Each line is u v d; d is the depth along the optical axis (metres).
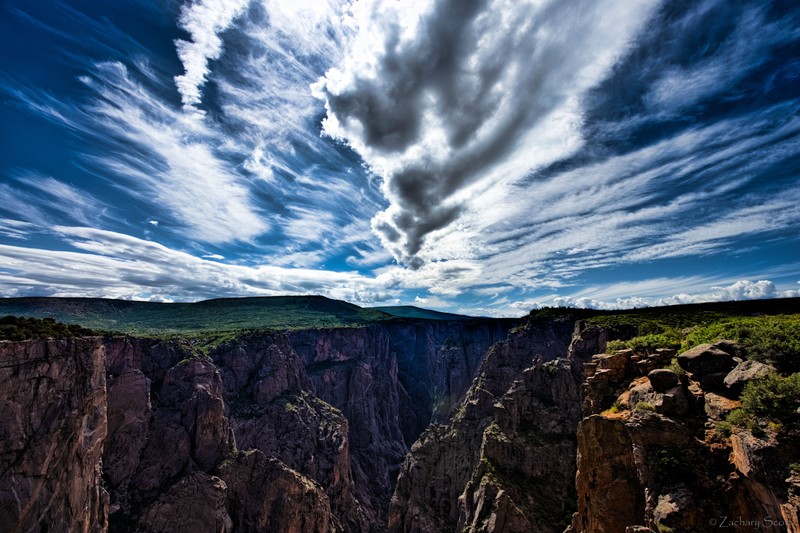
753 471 16.30
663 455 19.55
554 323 118.94
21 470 36.69
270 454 103.50
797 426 16.14
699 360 23.22
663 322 81.06
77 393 43.78
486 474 70.56
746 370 20.33
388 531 95.94
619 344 33.09
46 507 38.38
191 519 69.62
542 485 67.38
